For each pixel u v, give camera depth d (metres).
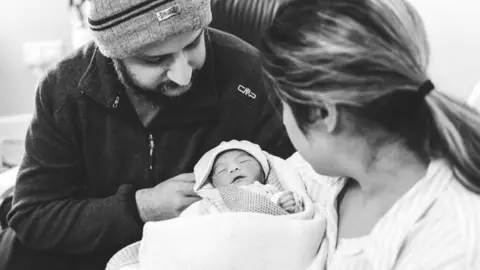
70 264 1.27
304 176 1.16
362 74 0.65
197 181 1.18
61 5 2.08
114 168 1.22
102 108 1.15
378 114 0.68
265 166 1.20
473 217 0.70
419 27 0.69
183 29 0.93
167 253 1.05
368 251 0.79
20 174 1.20
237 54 1.23
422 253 0.72
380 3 0.66
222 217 1.02
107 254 1.28
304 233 0.99
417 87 0.67
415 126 0.72
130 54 0.95
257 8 1.32
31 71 2.15
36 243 1.20
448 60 1.26
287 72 0.70
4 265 1.20
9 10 2.07
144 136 1.19
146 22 0.90
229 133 1.25
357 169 0.76
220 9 1.34
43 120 1.16
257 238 0.99
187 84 1.05
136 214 1.17
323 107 0.70
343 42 0.65
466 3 1.27
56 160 1.19
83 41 1.89
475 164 0.72
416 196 0.74
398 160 0.75
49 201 1.20
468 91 1.25
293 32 0.68
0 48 2.11
